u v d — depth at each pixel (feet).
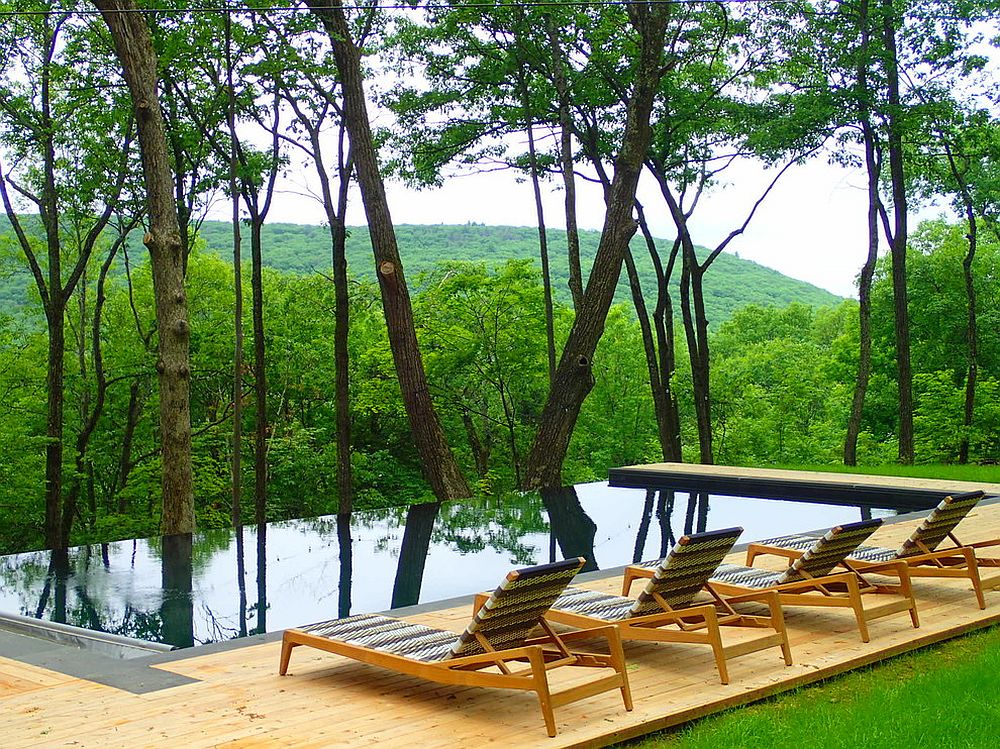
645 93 57.00
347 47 54.90
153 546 38.45
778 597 18.65
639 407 127.03
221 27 53.47
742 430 110.63
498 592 14.78
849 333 116.57
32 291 79.71
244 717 15.29
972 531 33.88
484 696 16.42
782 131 65.51
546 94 68.80
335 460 84.89
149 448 87.86
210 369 88.89
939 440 87.15
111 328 87.51
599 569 32.27
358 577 31.83
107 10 44.01
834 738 14.08
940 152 78.84
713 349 180.24
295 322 92.99
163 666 18.54
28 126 60.59
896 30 67.87
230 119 55.47
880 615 20.57
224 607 27.71
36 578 31.99
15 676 18.01
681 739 15.01
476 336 82.48
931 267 103.96
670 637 17.71
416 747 13.94
